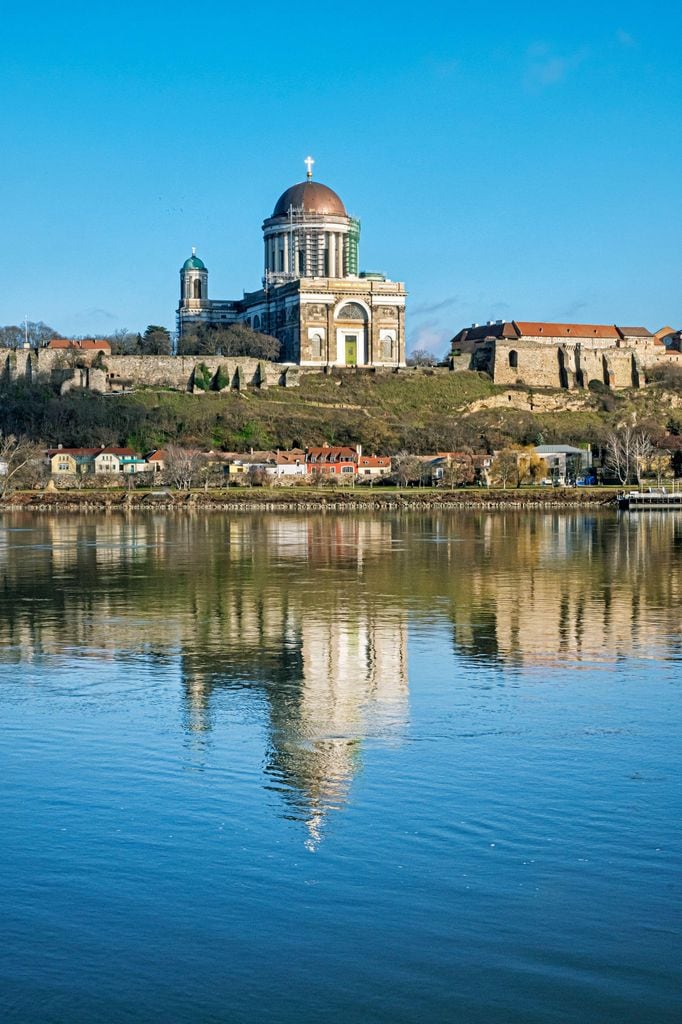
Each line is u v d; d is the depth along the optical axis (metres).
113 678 68.81
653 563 144.25
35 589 115.81
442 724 56.59
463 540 184.88
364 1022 29.33
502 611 98.88
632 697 62.84
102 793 45.22
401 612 98.31
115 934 33.38
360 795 44.84
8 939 33.16
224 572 133.38
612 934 33.31
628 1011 29.66
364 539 187.12
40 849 39.28
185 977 31.25
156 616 95.81
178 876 37.09
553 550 165.12
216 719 57.88
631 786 46.06
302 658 75.56
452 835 40.53
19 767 48.91
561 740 53.34
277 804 43.75
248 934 33.44
